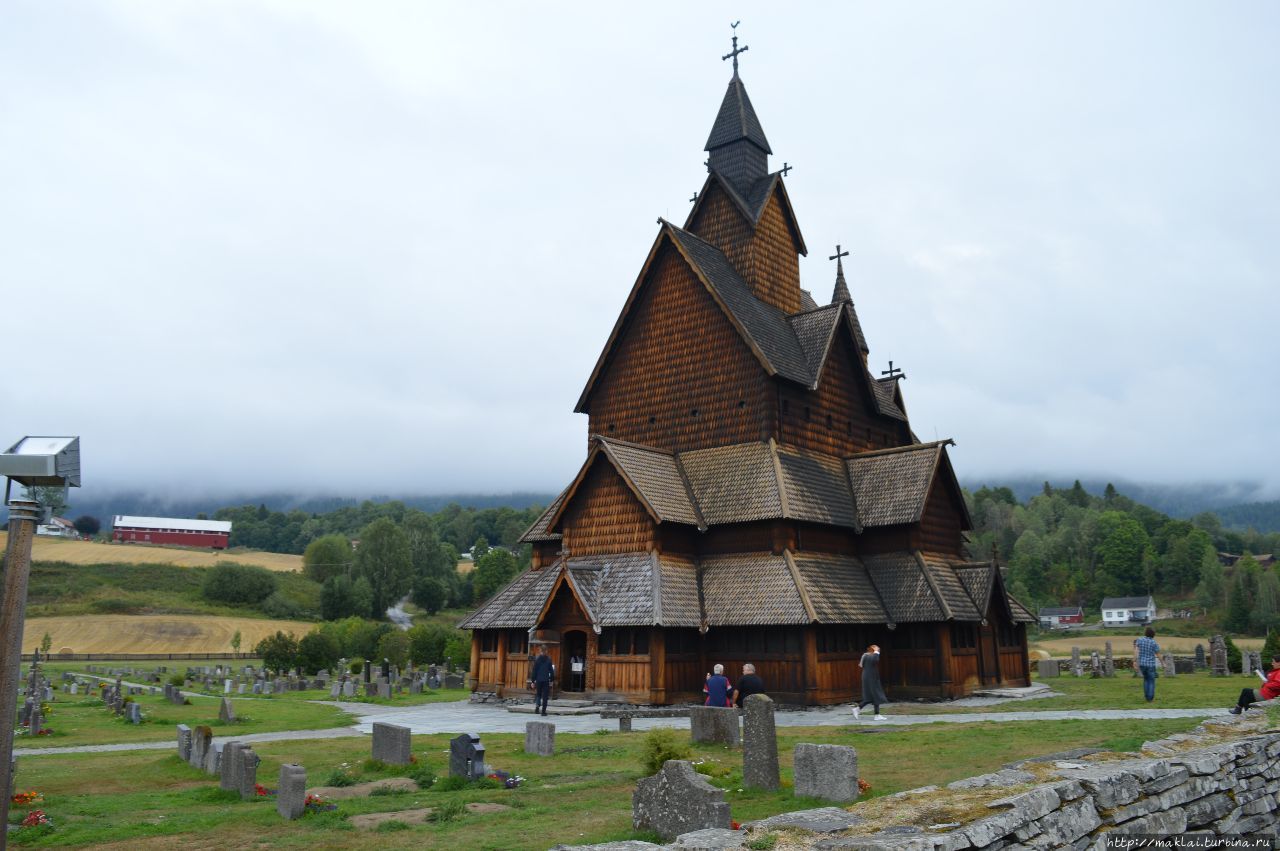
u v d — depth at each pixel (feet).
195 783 76.38
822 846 32.35
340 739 103.91
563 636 138.00
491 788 67.21
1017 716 101.60
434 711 138.31
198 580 619.67
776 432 147.95
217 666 317.01
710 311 157.17
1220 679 155.02
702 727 82.43
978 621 142.82
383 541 639.35
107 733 121.29
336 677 262.88
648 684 127.95
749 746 60.34
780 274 175.94
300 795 59.31
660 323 163.94
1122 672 198.49
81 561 627.05
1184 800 45.37
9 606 44.01
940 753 72.54
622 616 131.34
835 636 135.03
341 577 569.23
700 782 47.62
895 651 142.82
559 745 89.15
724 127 181.57
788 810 52.54
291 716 138.10
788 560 135.03
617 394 167.32
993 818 34.94
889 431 184.34
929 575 142.41
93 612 508.53
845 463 162.81
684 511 143.02
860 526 150.20
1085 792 40.22
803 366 158.92
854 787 54.19
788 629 130.41
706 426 154.30
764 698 60.95
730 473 146.92
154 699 180.86
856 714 107.65
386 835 52.80
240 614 551.18
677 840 35.27
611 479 145.89
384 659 291.58
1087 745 72.69
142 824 58.65
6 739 43.55
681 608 133.18
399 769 76.02
